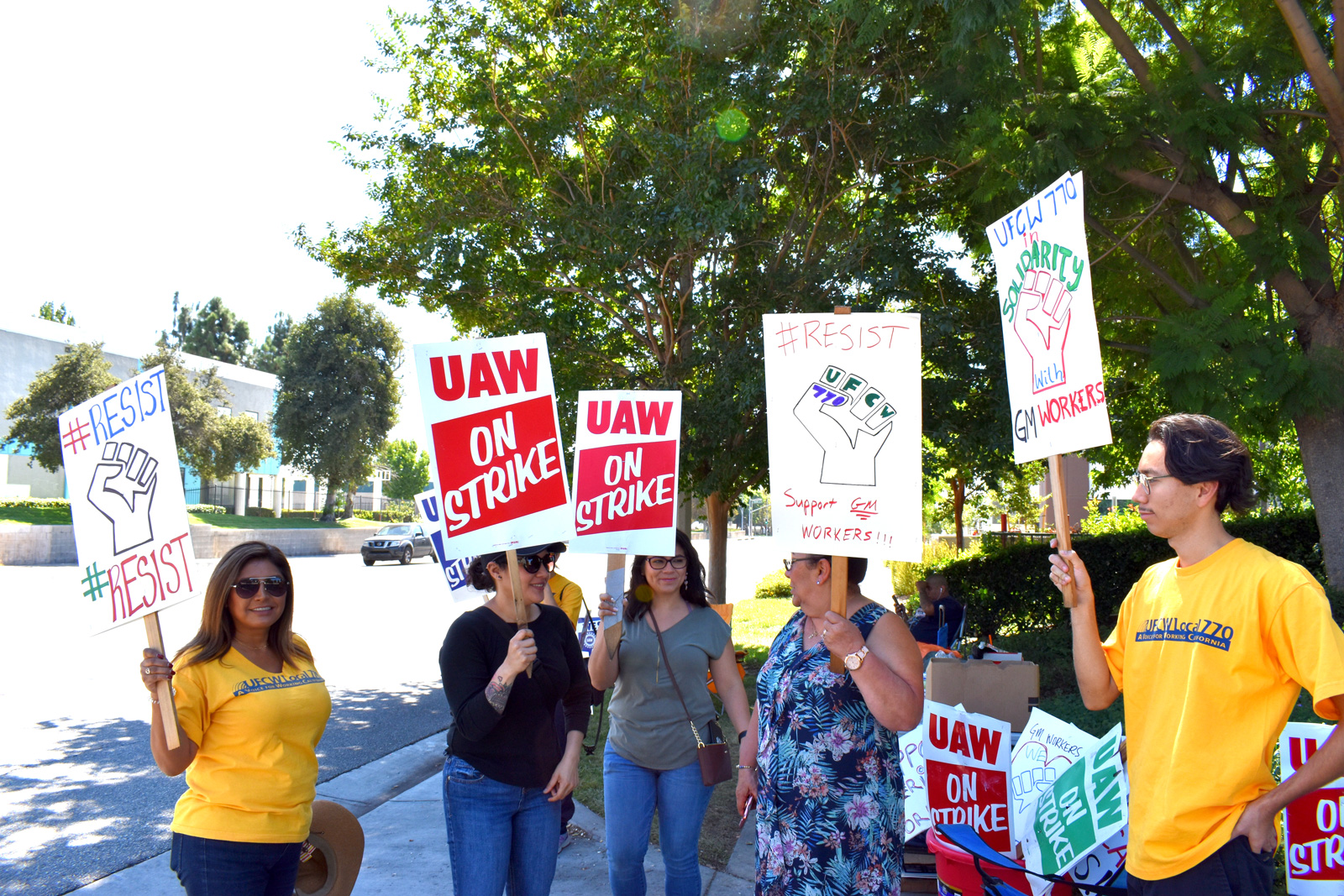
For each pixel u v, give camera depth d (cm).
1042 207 313
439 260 1098
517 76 1109
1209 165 831
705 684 402
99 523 337
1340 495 862
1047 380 308
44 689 1004
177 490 328
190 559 325
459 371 349
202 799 317
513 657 321
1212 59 848
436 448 344
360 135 1209
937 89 905
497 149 1101
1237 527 1142
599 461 423
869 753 296
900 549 301
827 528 308
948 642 965
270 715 322
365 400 4850
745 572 3525
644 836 394
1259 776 240
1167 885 244
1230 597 245
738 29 987
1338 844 348
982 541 1733
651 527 409
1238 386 725
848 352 315
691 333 1048
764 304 935
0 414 4050
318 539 4400
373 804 659
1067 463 1911
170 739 307
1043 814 412
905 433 307
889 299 970
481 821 337
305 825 331
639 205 955
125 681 1050
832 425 314
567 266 1115
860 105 971
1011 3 750
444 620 1697
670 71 1019
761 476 1049
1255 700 240
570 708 368
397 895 491
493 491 346
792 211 1043
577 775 361
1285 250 800
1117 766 381
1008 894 393
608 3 1102
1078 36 988
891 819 298
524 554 351
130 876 515
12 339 4112
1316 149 941
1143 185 895
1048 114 816
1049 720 430
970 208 988
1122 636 281
